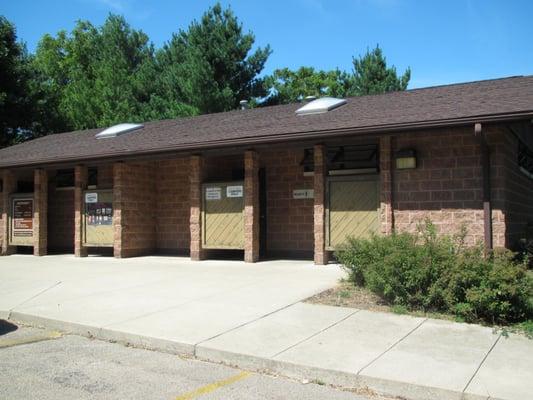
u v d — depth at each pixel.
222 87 31.58
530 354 5.84
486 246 10.55
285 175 14.79
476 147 11.01
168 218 16.58
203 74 30.09
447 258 7.80
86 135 19.88
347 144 12.84
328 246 12.58
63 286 10.53
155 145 14.30
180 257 15.59
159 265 13.52
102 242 15.91
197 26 32.28
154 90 34.75
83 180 16.31
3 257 16.78
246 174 13.60
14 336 7.25
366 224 12.20
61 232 18.59
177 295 9.32
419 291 7.74
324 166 12.63
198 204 14.38
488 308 7.03
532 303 7.25
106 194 15.88
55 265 14.09
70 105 35.41
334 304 8.26
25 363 5.96
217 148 13.44
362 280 9.36
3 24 28.06
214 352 6.12
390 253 8.41
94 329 7.20
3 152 20.25
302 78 46.12
